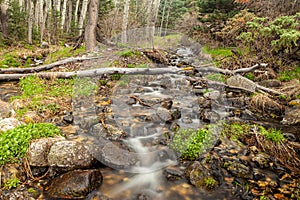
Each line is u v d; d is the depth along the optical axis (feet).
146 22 51.34
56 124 15.47
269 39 30.17
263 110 20.36
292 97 22.84
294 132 16.60
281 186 11.05
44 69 26.43
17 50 41.91
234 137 15.35
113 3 60.90
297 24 27.61
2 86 22.75
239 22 35.24
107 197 9.99
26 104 17.92
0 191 9.86
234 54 31.60
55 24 59.47
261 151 13.92
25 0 72.49
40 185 10.44
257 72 28.48
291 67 29.37
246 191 10.68
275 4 38.96
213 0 41.47
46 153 11.42
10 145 11.48
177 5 64.03
